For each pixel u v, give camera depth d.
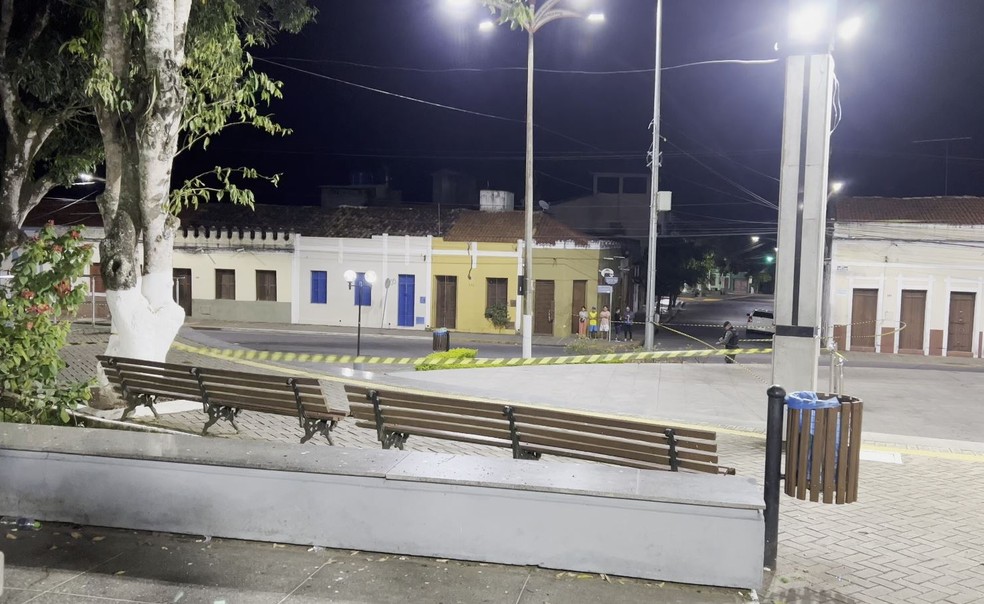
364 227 34.97
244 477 5.32
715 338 34.62
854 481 5.28
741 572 4.72
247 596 4.54
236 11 11.00
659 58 24.75
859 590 4.96
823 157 8.45
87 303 29.66
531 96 21.62
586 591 4.68
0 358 7.36
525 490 4.96
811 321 8.62
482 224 34.94
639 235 43.19
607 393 13.59
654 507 4.81
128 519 5.48
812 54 8.43
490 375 15.73
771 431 5.19
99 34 10.98
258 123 10.80
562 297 33.44
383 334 31.55
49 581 4.68
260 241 34.78
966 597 4.91
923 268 29.47
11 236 15.66
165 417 9.64
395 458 5.53
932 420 12.14
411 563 5.04
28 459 5.61
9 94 15.02
